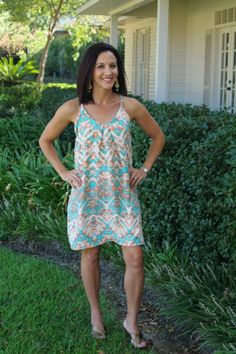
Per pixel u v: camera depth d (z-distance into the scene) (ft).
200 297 13.26
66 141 29.55
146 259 15.87
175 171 15.30
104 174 11.10
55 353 11.40
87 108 11.11
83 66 11.06
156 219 16.37
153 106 21.47
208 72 43.21
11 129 30.14
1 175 22.61
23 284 15.01
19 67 79.51
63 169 11.59
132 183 11.35
